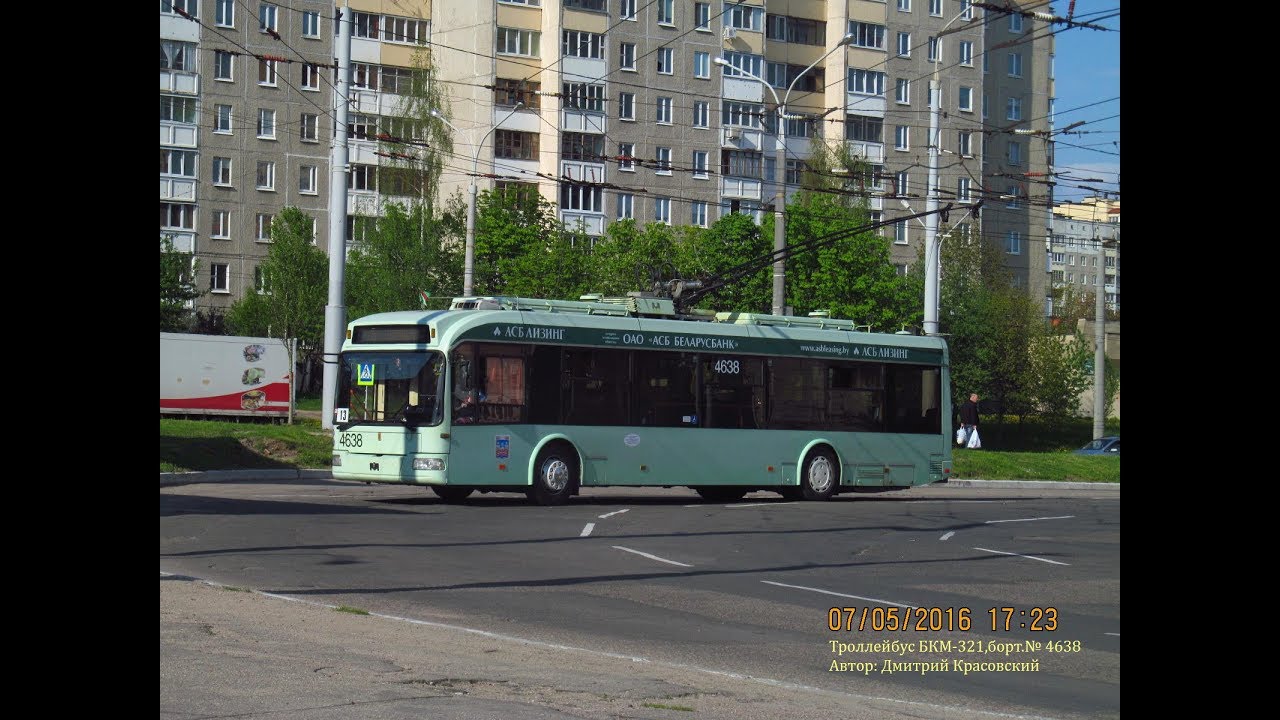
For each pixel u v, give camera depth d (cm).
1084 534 1975
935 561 1594
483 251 6156
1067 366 6544
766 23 7325
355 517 1828
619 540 1680
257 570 1274
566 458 2211
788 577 1401
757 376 2462
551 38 6738
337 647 868
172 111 6650
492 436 2133
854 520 2097
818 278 6009
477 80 6694
